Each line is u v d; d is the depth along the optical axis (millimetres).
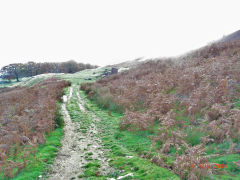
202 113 9273
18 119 11438
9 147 8164
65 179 6176
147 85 15703
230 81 10727
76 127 12031
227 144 6504
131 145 8656
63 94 23797
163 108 11188
